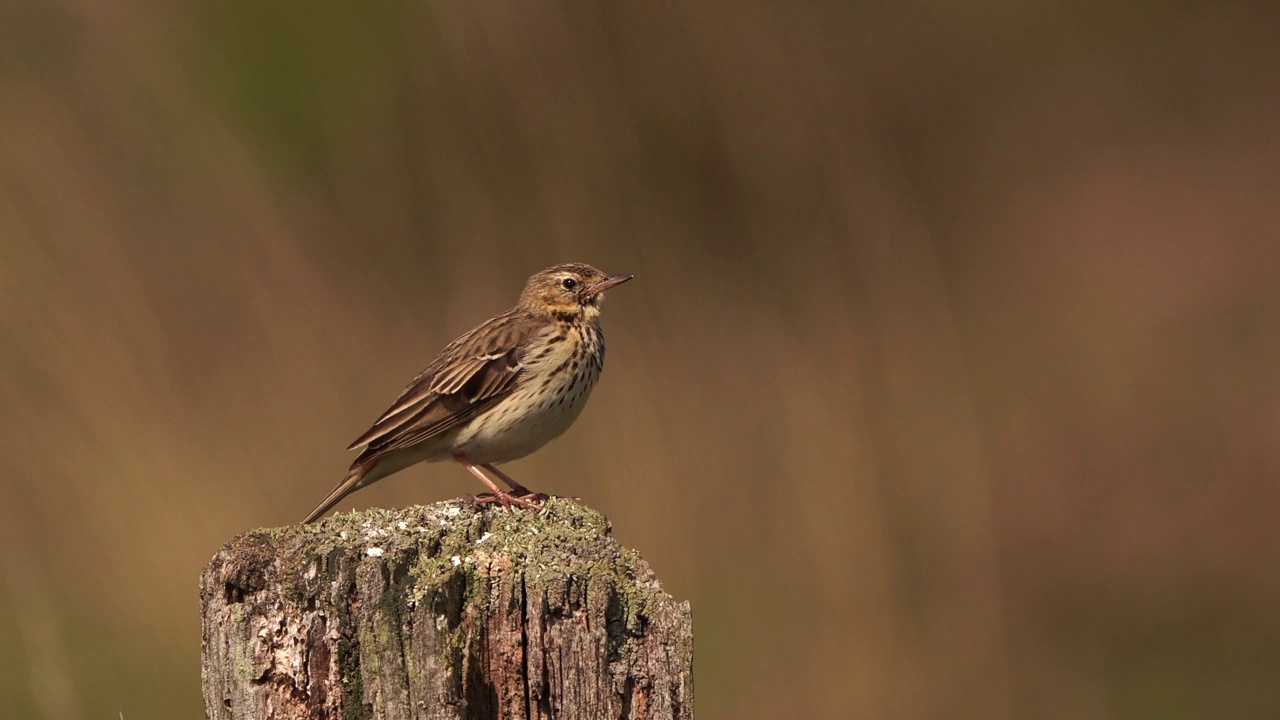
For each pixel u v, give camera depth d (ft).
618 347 47.42
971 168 73.31
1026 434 59.26
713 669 41.09
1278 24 79.61
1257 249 68.23
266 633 17.38
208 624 17.62
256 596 17.51
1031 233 70.59
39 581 39.47
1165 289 66.74
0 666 39.14
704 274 55.06
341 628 17.34
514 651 17.28
